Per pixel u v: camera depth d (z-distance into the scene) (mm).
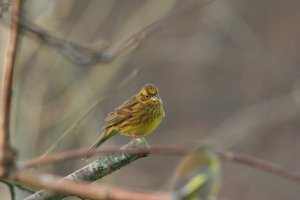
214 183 3943
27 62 16953
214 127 20438
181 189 3809
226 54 19891
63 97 17406
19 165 4137
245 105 20578
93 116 17219
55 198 6293
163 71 20953
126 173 18500
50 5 15953
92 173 6512
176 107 20797
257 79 20469
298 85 19422
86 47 6289
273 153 19516
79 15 19844
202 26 20453
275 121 19047
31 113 16469
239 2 22719
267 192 18562
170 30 21000
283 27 22328
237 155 4168
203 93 21016
